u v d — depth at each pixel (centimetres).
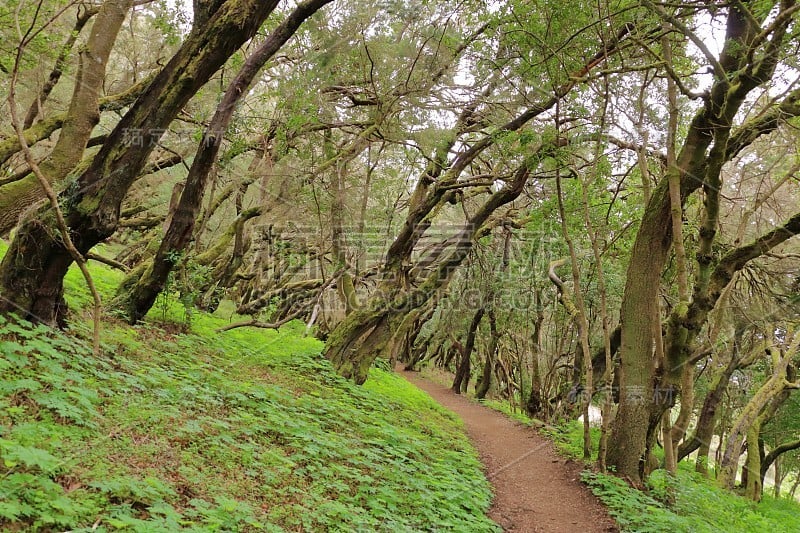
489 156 1385
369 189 1573
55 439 409
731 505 1117
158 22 1016
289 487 540
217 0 639
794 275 1345
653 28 995
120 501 387
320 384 1063
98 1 1194
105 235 644
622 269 1697
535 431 1603
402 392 1608
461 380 2630
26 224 611
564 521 818
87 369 572
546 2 873
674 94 934
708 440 1627
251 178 1309
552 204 1178
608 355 1079
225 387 765
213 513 410
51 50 960
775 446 2223
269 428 677
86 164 793
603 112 986
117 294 934
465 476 885
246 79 729
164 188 1805
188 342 903
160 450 494
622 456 1020
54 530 325
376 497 622
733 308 1323
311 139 1294
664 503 948
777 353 1584
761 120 922
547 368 2367
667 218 1013
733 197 1279
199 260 1292
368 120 1257
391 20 1049
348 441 762
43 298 630
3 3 889
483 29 1034
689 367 991
